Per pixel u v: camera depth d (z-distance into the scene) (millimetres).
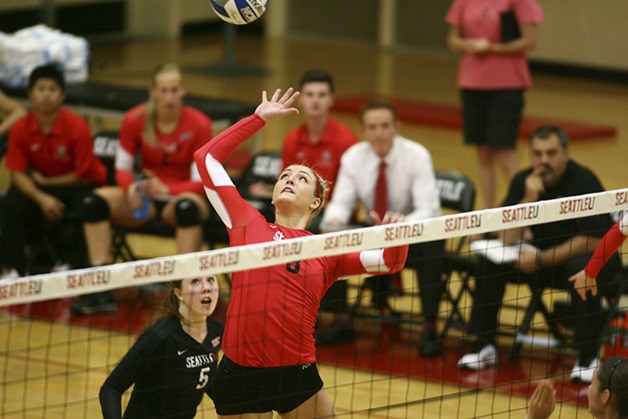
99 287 9148
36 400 14539
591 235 15766
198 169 10961
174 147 18922
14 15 43312
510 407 14578
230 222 10773
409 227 10188
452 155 29609
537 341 16984
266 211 18125
